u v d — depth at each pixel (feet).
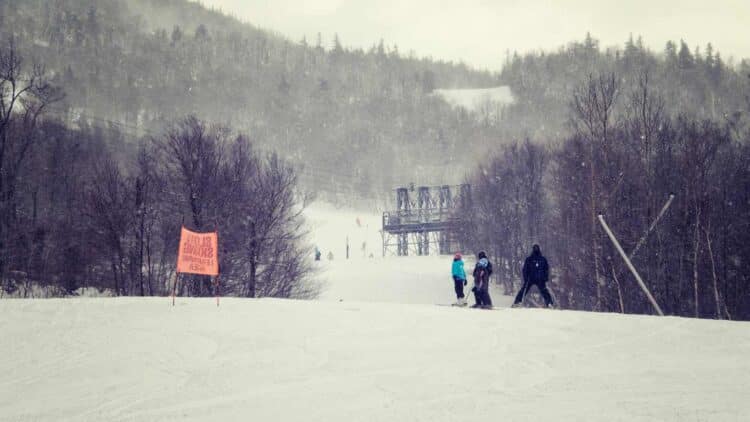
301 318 53.98
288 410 27.02
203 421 25.53
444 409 26.63
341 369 34.88
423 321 52.95
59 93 180.65
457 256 70.08
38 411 27.35
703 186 133.80
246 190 138.92
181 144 138.51
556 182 171.83
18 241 138.82
